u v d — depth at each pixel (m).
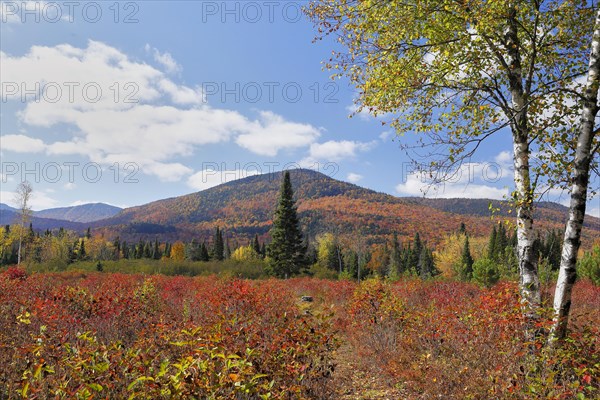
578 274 21.19
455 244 62.69
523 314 5.30
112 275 20.47
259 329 5.55
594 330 5.27
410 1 6.39
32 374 3.51
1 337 5.25
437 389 5.29
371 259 80.06
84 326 6.66
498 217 5.97
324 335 5.30
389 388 6.05
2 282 10.80
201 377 3.37
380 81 6.96
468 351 5.43
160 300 10.92
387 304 9.45
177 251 85.31
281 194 41.91
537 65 6.74
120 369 3.54
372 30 6.82
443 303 10.05
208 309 8.45
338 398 5.43
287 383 4.44
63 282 17.22
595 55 5.17
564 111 5.91
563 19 6.06
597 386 4.21
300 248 41.84
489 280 19.88
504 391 4.30
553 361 4.32
